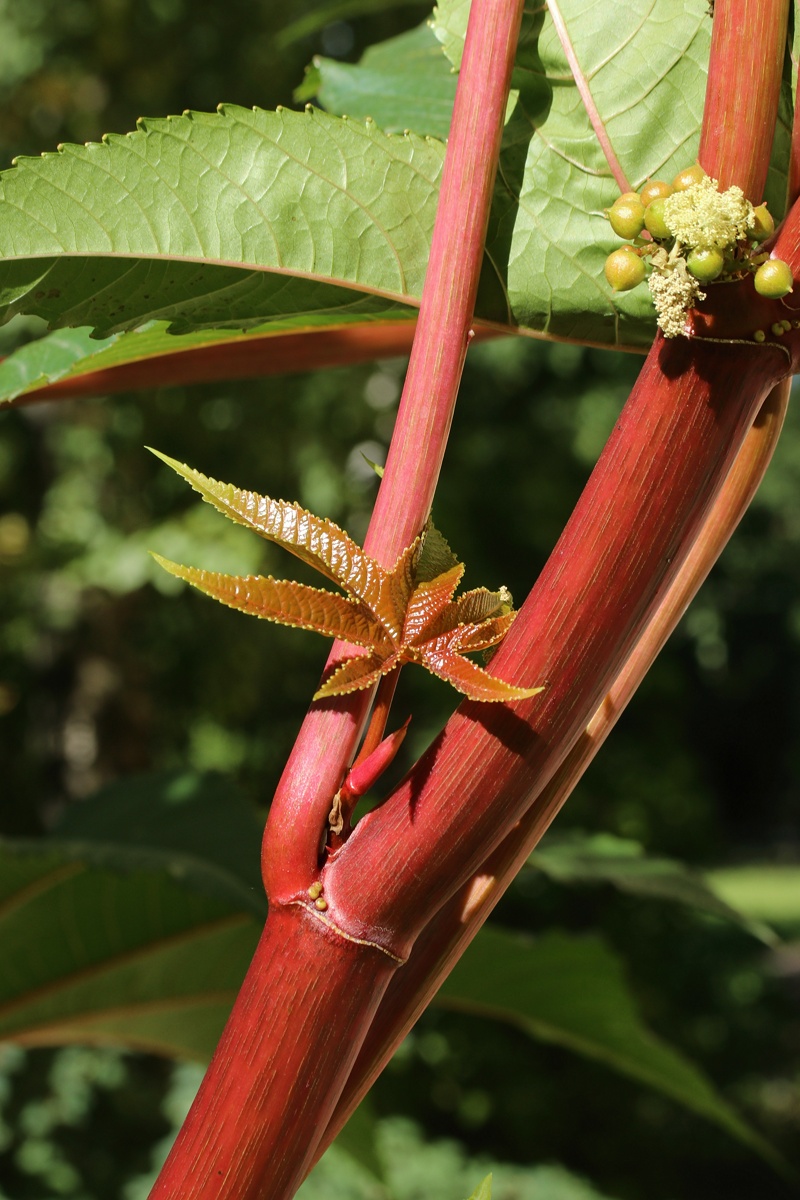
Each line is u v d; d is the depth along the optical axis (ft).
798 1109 23.44
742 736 70.28
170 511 20.11
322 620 1.89
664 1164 21.43
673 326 1.86
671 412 1.87
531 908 24.25
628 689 2.01
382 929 1.87
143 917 4.38
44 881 4.18
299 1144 1.86
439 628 1.89
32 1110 16.34
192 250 2.13
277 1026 1.86
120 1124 16.90
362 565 1.89
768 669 69.72
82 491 20.76
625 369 25.17
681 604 2.02
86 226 2.11
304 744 1.90
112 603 22.38
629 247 1.89
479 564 24.08
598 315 2.14
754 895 47.24
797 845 66.33
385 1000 1.97
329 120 2.11
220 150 2.11
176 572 1.88
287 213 2.13
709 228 1.83
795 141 1.96
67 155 2.09
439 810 1.87
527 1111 21.17
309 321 2.38
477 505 25.00
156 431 20.08
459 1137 20.93
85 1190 15.65
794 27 2.05
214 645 22.25
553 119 2.15
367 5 5.15
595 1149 21.29
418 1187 17.44
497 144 1.98
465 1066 21.79
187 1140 1.86
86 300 2.15
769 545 67.51
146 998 4.70
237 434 20.83
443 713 23.77
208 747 23.86
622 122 2.14
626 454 1.88
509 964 4.83
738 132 1.88
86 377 2.53
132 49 19.61
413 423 1.95
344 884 1.88
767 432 2.01
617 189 2.14
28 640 21.81
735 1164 21.77
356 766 1.89
